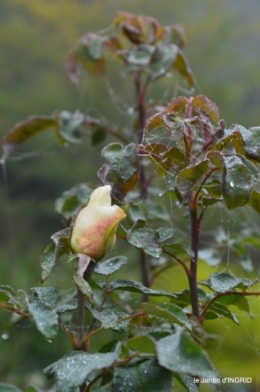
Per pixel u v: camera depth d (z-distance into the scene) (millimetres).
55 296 1262
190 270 1294
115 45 1770
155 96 5434
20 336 2477
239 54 7082
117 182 1280
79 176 6215
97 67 1908
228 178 1227
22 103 6371
